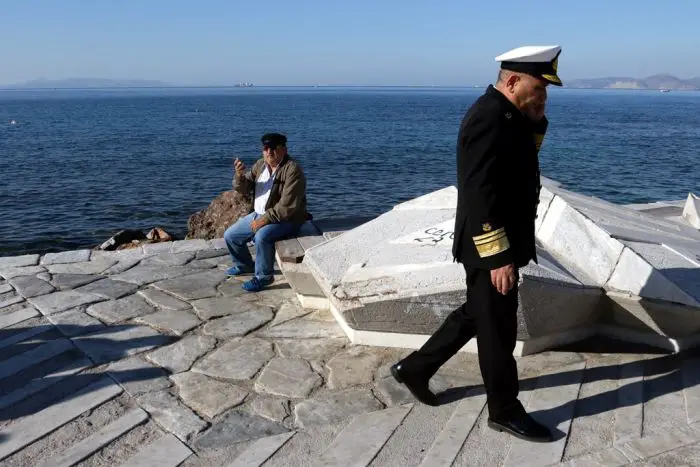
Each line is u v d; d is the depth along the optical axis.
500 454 3.04
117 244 12.20
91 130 55.25
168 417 3.56
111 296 5.60
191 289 5.80
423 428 3.34
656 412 3.33
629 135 50.00
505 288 2.98
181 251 7.11
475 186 2.89
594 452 2.98
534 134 3.07
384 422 3.42
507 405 3.20
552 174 26.73
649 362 3.94
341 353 4.34
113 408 3.68
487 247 2.93
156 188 23.41
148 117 81.19
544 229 4.90
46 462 3.16
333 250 4.88
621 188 23.20
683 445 2.96
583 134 50.78
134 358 4.34
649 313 4.02
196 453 3.21
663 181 24.91
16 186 23.55
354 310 4.26
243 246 6.12
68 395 3.83
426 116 84.62
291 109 112.62
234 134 51.50
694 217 7.06
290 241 5.67
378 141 44.47
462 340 3.42
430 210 5.23
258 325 4.91
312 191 23.16
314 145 41.16
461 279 3.98
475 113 2.90
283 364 4.20
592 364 3.96
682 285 3.89
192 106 130.50
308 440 3.29
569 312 4.09
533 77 2.86
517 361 4.04
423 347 3.48
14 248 15.16
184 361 4.29
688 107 129.88
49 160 31.89
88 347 4.51
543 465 2.92
